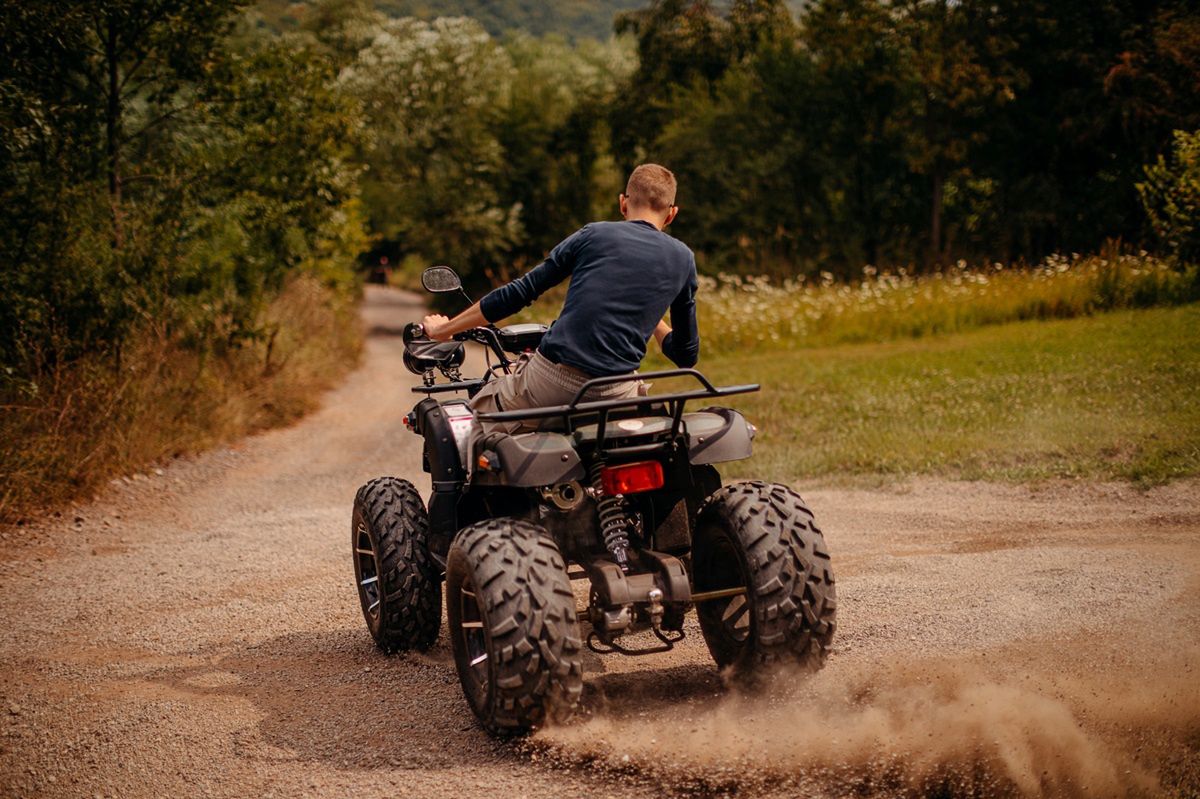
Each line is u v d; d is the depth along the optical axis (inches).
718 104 1664.6
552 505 156.6
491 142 1975.9
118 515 359.6
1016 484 308.5
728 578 163.3
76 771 149.9
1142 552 226.2
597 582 145.6
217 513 369.4
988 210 1339.8
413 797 132.2
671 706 156.8
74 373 417.4
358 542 207.2
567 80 2160.4
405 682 180.7
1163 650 164.9
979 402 417.1
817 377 538.0
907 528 277.1
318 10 2132.1
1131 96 1072.8
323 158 635.5
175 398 499.8
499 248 2059.5
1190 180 702.5
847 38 1320.1
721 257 1523.1
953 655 170.9
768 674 147.6
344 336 1040.2
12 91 408.2
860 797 124.5
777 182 1534.2
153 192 550.3
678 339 166.7
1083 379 427.5
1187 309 608.1
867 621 193.9
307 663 196.4
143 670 197.8
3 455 353.4
